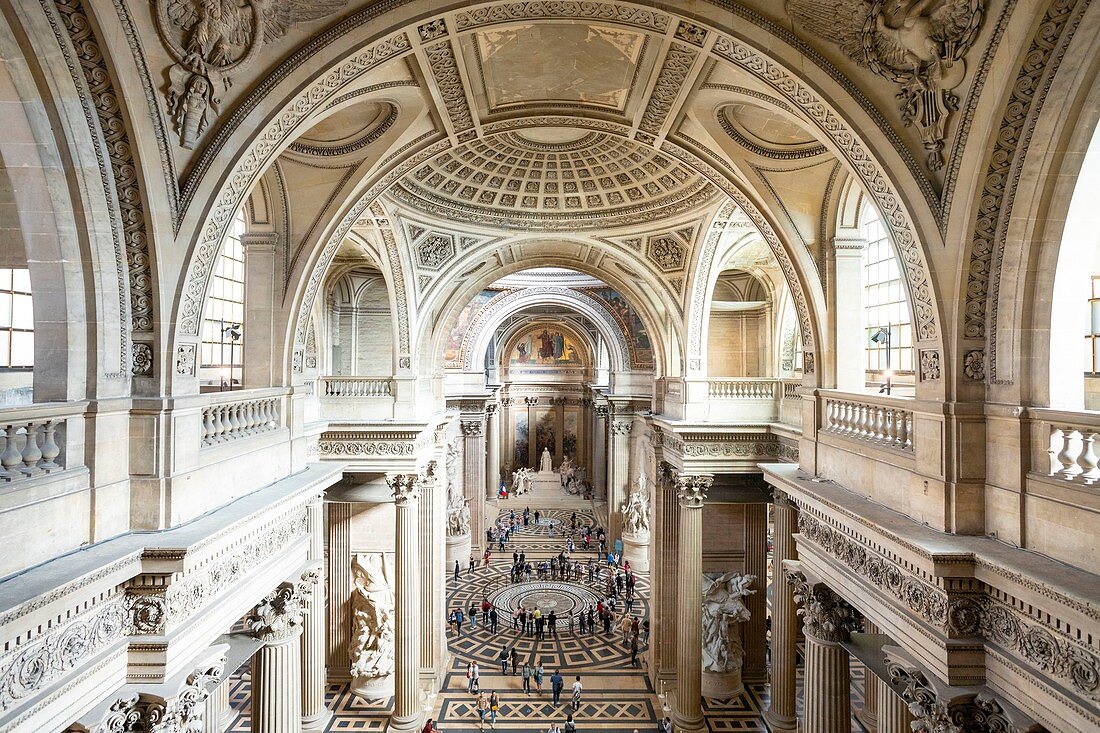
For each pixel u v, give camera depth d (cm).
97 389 770
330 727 2047
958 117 805
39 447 696
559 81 1231
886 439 1006
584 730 2077
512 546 4325
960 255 816
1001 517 778
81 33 720
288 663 1203
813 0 859
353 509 2333
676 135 1315
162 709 731
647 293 2423
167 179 837
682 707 1972
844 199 1209
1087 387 980
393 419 2048
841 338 1237
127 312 827
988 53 743
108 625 713
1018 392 768
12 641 564
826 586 1156
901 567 838
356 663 2238
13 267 971
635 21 945
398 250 1967
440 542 2469
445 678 2456
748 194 1302
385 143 1270
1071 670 593
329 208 1299
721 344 2656
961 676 724
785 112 1014
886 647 869
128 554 712
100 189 771
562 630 2931
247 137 884
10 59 664
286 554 1155
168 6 781
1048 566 664
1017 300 775
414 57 1038
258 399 1159
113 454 786
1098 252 963
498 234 2130
